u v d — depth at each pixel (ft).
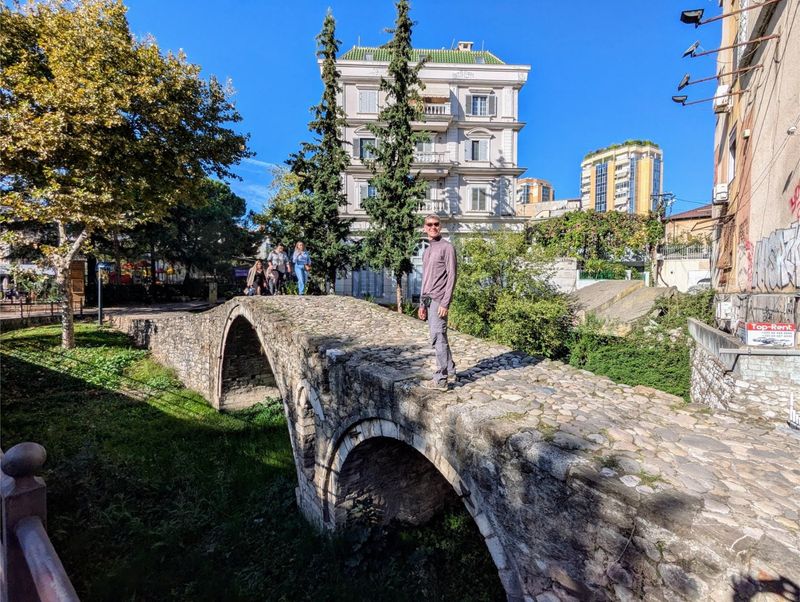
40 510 6.02
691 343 48.34
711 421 14.90
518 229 96.84
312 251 59.98
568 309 56.95
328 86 59.31
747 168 39.99
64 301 52.01
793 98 29.07
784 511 9.37
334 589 22.12
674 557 9.05
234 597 22.12
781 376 25.94
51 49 42.39
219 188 115.24
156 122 47.98
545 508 11.86
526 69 96.32
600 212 107.76
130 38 47.37
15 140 40.42
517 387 18.10
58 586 4.86
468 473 14.44
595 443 12.71
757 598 7.86
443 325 17.03
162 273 124.16
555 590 11.73
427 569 24.59
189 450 37.55
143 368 53.62
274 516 29.25
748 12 39.45
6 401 40.45
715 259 56.29
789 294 27.61
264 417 46.85
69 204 44.16
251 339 46.09
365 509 26.21
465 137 96.17
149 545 25.16
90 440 34.94
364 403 20.71
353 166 90.53
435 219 16.84
